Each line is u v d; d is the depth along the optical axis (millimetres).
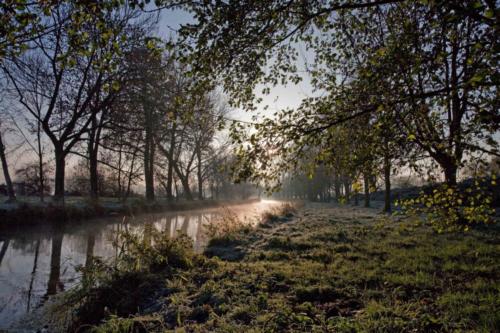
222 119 4613
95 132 27172
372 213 22359
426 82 4293
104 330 4801
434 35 4293
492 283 5527
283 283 6215
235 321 4719
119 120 25047
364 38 5621
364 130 4742
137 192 53312
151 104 21875
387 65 4172
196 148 40219
